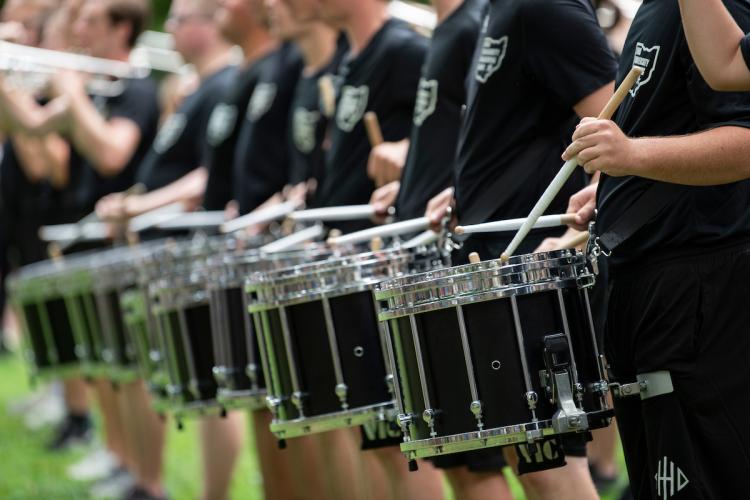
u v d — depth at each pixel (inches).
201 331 597.6
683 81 394.9
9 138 1093.1
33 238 1099.9
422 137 554.6
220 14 844.0
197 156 922.1
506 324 393.1
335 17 637.9
